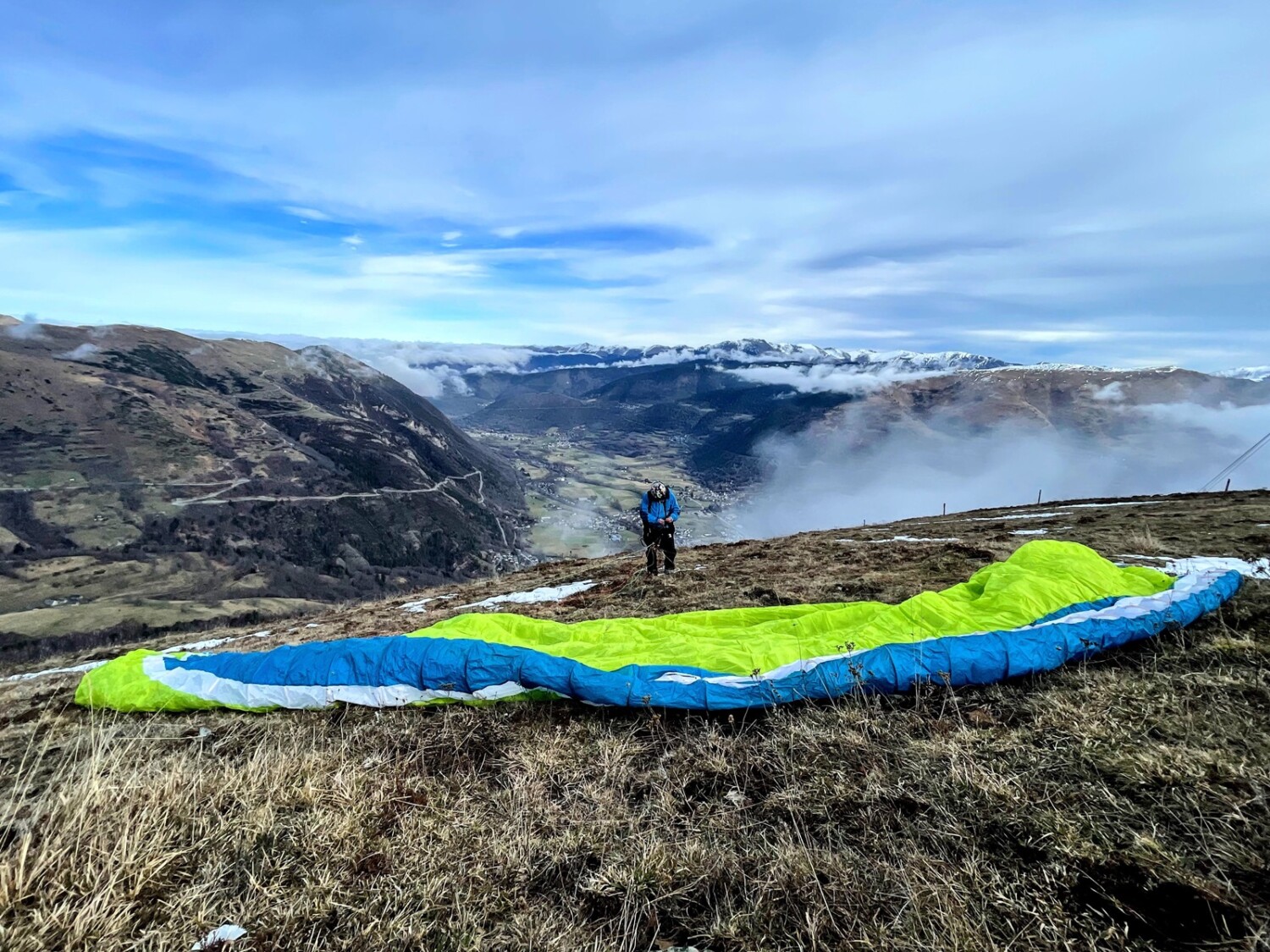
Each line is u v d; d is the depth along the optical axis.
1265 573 6.51
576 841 3.16
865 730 3.93
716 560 14.05
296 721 5.08
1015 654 4.41
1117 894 2.38
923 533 15.71
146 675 6.13
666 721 4.46
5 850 3.02
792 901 2.61
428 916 2.71
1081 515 16.22
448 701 5.07
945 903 2.42
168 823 3.28
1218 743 3.25
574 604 10.45
